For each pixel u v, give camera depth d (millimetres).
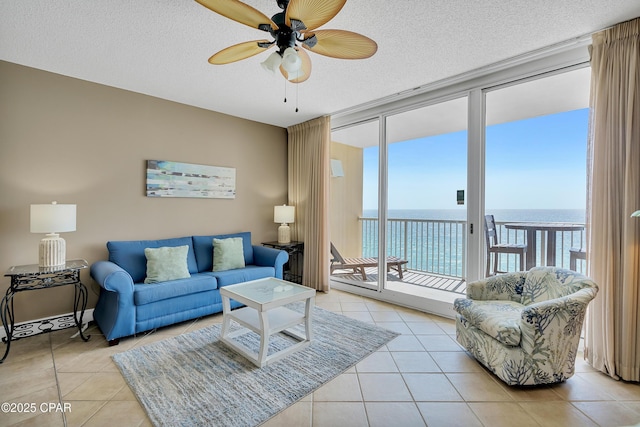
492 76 2803
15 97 2598
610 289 2021
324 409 1684
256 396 1785
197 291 2932
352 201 4469
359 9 1896
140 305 2564
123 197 3201
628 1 1809
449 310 3100
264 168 4543
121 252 2975
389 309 3404
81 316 2621
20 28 2076
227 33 2156
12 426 1524
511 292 2393
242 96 3422
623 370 1965
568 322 1846
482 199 2939
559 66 2453
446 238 3551
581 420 1601
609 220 2031
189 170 3697
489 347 2027
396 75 2861
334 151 4641
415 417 1621
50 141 2771
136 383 1903
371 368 2129
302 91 3273
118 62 2590
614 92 2045
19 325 2617
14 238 2604
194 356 2266
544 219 2826
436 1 1822
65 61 2570
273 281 2854
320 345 2471
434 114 3504
